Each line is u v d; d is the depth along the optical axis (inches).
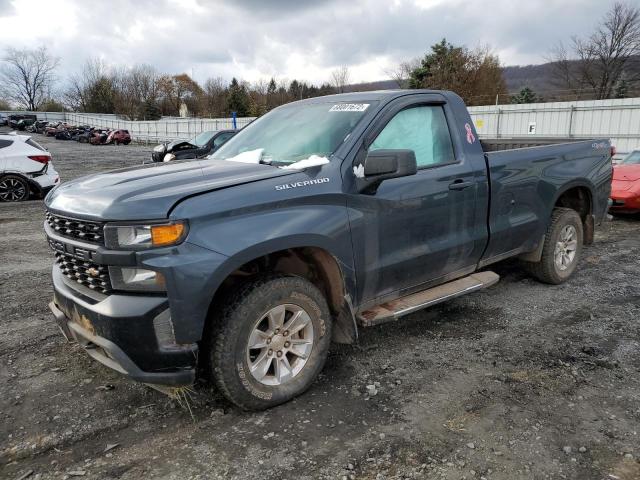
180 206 104.0
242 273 124.8
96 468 101.3
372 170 124.7
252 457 104.0
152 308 102.6
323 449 106.4
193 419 117.6
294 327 123.2
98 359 113.0
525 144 246.8
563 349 152.6
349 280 130.8
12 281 218.5
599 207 219.6
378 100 145.5
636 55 1814.7
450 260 158.6
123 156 1197.7
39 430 113.4
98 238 107.1
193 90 3720.5
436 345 156.0
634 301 192.4
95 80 3464.6
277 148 146.7
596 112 860.6
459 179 156.5
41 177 467.5
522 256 203.9
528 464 101.3
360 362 145.2
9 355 148.8
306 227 118.6
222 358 111.0
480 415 118.3
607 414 118.6
